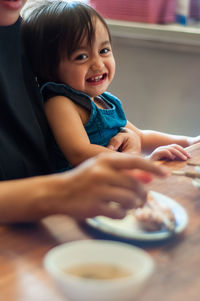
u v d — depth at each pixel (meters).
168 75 2.57
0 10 1.05
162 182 0.92
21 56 1.24
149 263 0.49
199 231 0.70
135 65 2.65
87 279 0.49
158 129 2.70
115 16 2.63
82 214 0.67
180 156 1.12
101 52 1.48
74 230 0.70
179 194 0.86
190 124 2.60
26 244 0.65
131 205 0.66
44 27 1.43
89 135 1.51
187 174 0.89
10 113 1.15
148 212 0.72
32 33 1.46
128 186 0.66
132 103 2.74
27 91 1.25
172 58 2.53
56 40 1.42
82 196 0.66
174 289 0.54
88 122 1.49
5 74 1.15
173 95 2.60
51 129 1.41
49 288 0.54
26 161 1.17
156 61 2.58
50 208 0.67
